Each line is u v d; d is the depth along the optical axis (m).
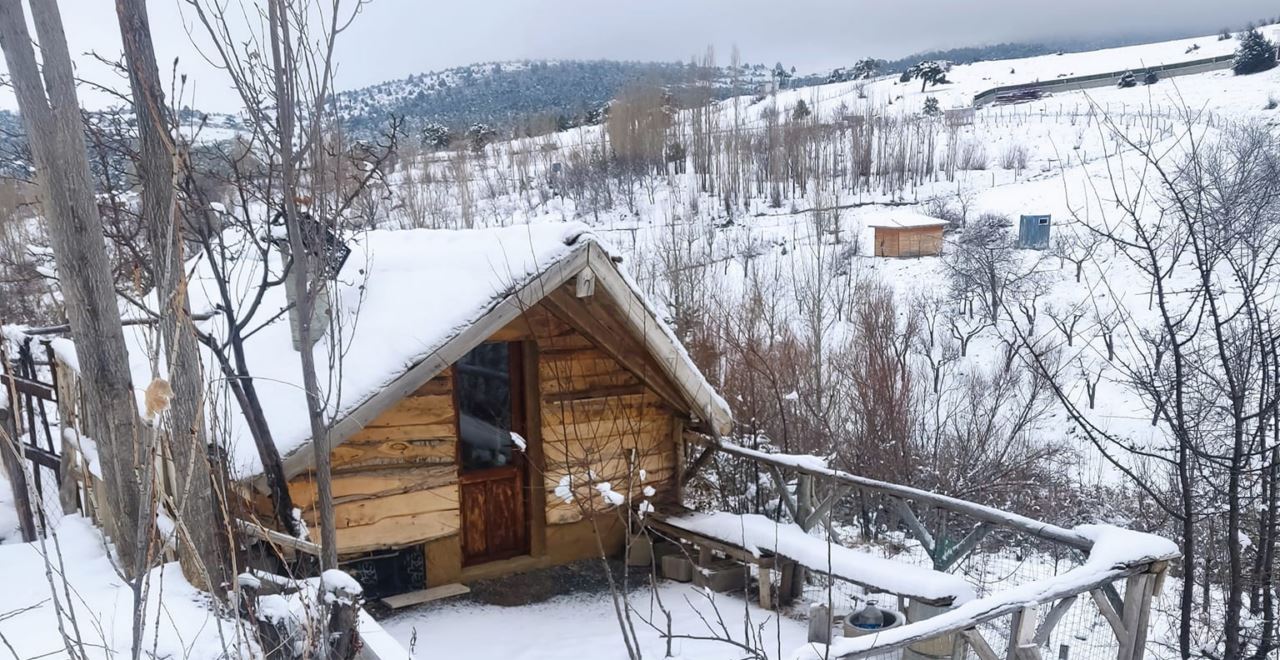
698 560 8.23
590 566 8.30
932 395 20.05
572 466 8.09
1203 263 7.94
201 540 4.12
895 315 22.42
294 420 6.01
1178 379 7.82
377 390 6.23
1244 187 9.39
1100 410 19.33
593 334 7.63
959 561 10.95
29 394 7.45
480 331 6.57
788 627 7.09
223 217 5.69
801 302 21.33
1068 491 15.43
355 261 7.98
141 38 3.71
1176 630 9.16
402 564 7.58
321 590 3.23
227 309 4.76
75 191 4.24
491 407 8.20
